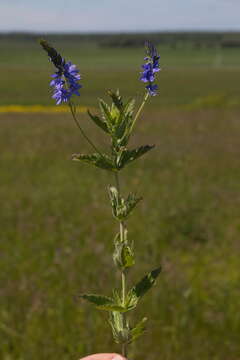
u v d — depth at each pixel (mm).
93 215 11258
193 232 9945
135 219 10828
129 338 1912
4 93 64312
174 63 150250
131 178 15281
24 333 5996
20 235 9617
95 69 114062
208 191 13680
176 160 18203
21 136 23609
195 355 5707
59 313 6359
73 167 16703
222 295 7145
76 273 7676
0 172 16000
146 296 6926
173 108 40844
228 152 20047
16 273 7684
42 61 148875
